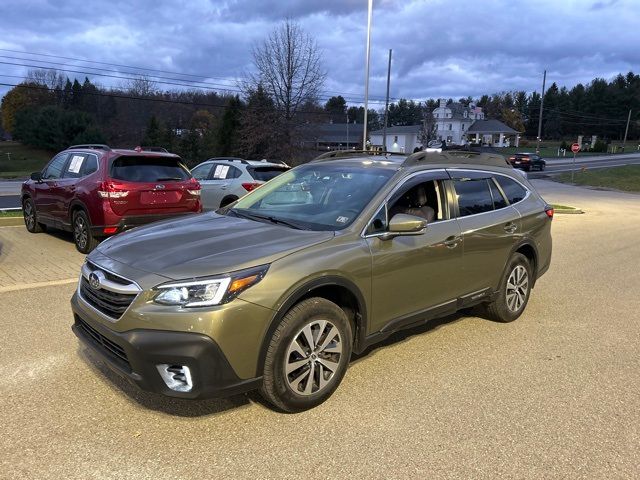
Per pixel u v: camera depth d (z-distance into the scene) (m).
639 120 118.50
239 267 3.15
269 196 4.68
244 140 40.44
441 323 5.47
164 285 3.04
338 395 3.77
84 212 7.91
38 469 2.82
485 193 5.12
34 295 5.85
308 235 3.67
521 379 4.14
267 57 38.69
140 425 3.28
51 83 98.25
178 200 8.43
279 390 3.31
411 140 94.69
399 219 3.78
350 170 4.57
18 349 4.38
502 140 102.56
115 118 81.31
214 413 3.45
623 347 4.91
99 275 3.36
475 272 4.82
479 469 2.94
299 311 3.34
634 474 2.94
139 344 2.97
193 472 2.83
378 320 3.93
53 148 75.62
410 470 2.91
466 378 4.13
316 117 40.22
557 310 6.09
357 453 3.05
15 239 9.33
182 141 57.59
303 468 2.90
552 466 2.99
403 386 3.95
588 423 3.49
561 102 125.94
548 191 29.44
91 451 2.99
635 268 8.67
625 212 19.25
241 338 3.08
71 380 3.85
